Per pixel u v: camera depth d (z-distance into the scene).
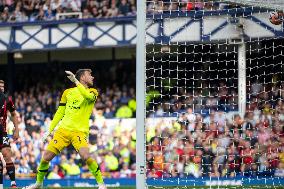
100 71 45.03
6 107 18.84
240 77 31.62
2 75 46.44
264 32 32.31
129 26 38.75
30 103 42.03
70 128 16.58
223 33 32.53
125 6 40.47
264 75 32.06
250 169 29.56
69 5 41.62
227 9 31.89
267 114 30.78
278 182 27.16
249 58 32.22
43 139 16.88
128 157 35.25
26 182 35.16
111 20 38.97
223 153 31.19
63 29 39.69
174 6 34.91
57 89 44.22
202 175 31.02
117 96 41.22
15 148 36.44
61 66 46.00
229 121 32.62
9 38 40.38
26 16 42.03
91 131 36.22
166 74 39.19
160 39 31.25
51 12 41.66
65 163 35.03
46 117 40.25
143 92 16.70
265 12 32.25
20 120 37.62
